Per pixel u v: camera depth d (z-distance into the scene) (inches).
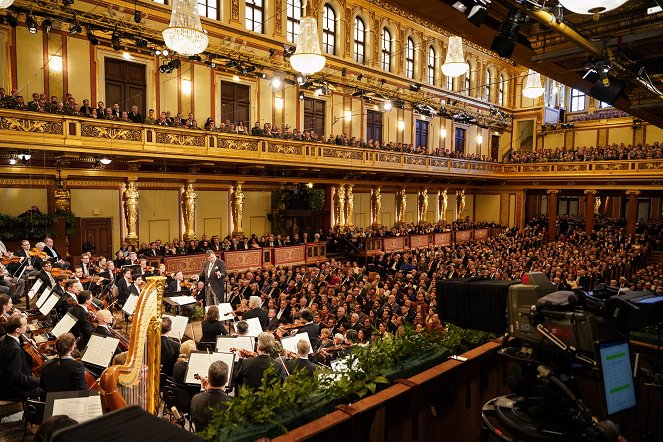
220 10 840.9
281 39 920.9
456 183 1421.0
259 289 604.1
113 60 732.7
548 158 1366.9
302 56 344.8
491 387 213.3
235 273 737.6
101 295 445.4
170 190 826.2
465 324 141.1
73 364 212.8
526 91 371.2
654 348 193.9
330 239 1001.5
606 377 109.1
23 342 269.1
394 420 166.1
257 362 236.1
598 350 109.0
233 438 130.6
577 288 123.6
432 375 177.2
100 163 693.9
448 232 1230.3
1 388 218.2
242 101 900.0
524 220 1455.5
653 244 1167.6
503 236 1241.4
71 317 279.0
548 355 123.5
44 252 499.2
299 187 994.1
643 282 611.8
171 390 232.2
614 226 1427.2
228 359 236.8
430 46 1289.4
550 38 257.4
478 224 1428.4
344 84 979.9
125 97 748.0
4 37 621.0
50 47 660.1
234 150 764.0
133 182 738.8
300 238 958.4
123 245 730.2
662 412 189.3
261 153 799.1
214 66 759.1
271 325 436.5
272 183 976.9
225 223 912.9
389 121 1193.4
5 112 530.3
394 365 182.4
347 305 524.7
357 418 149.7
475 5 210.7
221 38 840.9
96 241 737.6
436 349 199.6
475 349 205.6
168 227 827.4
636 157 1188.5
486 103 1461.6
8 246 600.4
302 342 254.4
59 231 639.1
